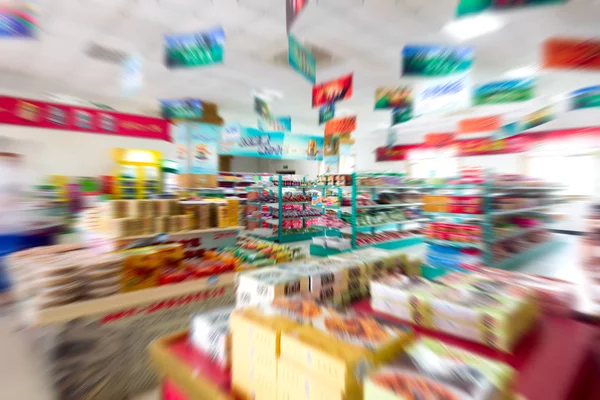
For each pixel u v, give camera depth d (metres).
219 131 7.98
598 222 1.99
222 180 8.88
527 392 0.85
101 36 3.96
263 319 1.04
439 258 5.15
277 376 0.92
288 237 8.80
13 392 2.33
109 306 2.60
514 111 7.55
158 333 2.71
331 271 1.50
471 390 0.69
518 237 6.23
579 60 3.27
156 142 5.95
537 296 1.31
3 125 4.62
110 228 3.19
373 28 3.73
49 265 2.51
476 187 5.20
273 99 6.76
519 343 1.09
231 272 3.43
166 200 3.61
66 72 5.25
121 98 6.66
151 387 2.56
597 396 0.93
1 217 4.36
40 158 4.91
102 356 2.43
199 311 3.04
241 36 3.96
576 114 7.71
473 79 5.34
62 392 2.27
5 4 2.94
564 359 1.01
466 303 1.15
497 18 3.45
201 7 3.37
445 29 3.77
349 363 0.77
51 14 3.42
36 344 2.66
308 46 4.20
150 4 3.28
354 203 6.88
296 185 9.31
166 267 3.10
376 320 1.04
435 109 4.80
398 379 0.74
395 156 11.07
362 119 8.83
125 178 4.27
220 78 5.52
